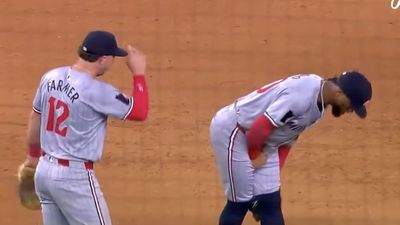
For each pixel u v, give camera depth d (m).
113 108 20.81
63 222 21.89
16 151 36.94
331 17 52.84
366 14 53.22
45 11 52.28
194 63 47.12
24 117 40.62
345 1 54.69
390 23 52.38
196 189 33.72
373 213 31.95
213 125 23.62
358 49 49.44
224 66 46.88
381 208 32.47
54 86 20.98
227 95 43.69
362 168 36.22
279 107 21.95
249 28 51.25
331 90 21.89
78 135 20.73
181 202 32.44
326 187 34.28
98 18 51.78
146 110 21.22
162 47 48.84
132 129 39.31
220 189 33.72
